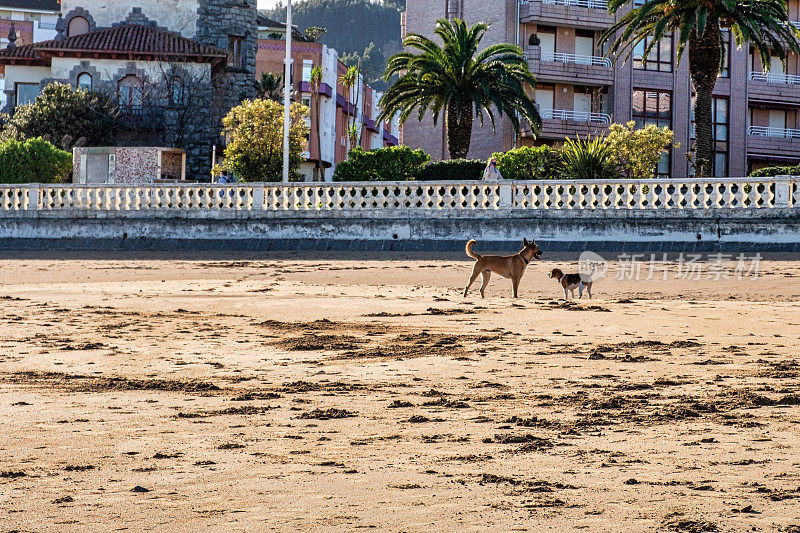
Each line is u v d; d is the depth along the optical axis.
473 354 11.04
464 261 26.55
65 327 14.00
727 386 8.65
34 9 110.69
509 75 47.78
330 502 5.02
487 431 6.87
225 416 7.53
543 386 8.84
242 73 62.00
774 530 4.41
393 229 31.41
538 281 21.36
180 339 12.66
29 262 28.86
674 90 60.78
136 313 15.92
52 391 8.76
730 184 28.91
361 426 7.09
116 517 4.76
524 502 4.97
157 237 33.56
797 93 62.69
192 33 61.62
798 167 37.03
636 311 15.68
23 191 35.09
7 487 5.38
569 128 58.66
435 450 6.27
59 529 4.56
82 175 42.28
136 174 41.97
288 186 33.16
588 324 13.91
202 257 30.08
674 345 11.51
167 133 57.59
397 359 10.73
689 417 7.28
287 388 8.86
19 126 54.91
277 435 6.79
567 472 5.63
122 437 6.74
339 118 79.12
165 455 6.16
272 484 5.41
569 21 59.09
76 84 58.28
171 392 8.70
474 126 61.59
